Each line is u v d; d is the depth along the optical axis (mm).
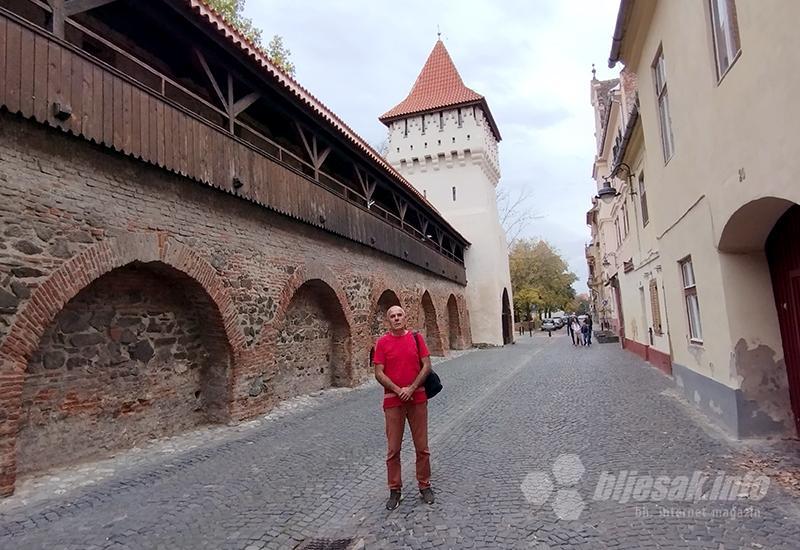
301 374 11703
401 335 4871
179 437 7699
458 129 30906
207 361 8695
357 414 9336
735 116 5570
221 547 3926
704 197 6945
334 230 12227
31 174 5445
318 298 12719
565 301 62469
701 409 7949
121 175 6566
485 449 6492
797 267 5742
